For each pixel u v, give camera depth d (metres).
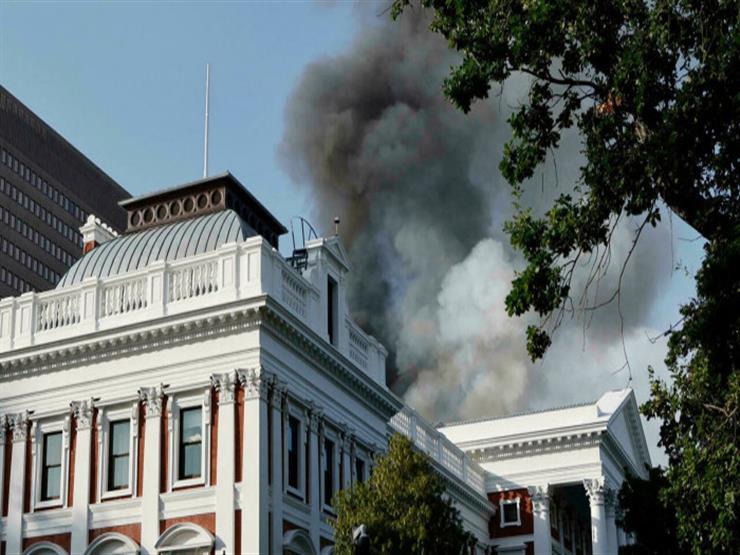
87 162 174.50
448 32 27.92
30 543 41.50
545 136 27.11
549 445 70.69
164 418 40.56
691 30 24.58
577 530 80.38
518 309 26.02
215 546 38.09
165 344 41.09
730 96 23.62
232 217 45.31
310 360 43.25
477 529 68.06
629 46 24.97
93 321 42.62
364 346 49.59
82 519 40.62
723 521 26.50
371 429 48.81
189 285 41.56
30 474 42.41
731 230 24.19
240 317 39.78
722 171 24.69
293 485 41.41
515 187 27.41
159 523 39.38
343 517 37.66
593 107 26.61
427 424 62.22
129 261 45.12
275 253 41.56
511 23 26.34
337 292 47.25
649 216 25.31
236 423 39.31
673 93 24.84
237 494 38.47
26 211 157.25
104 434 41.47
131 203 48.19
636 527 46.06
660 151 24.06
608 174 25.39
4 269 150.75
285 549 39.44
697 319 25.48
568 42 26.28
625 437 78.56
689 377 29.00
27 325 43.97
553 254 26.09
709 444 27.83
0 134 153.62
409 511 36.84
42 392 42.91
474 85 27.00
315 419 43.12
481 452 72.00
